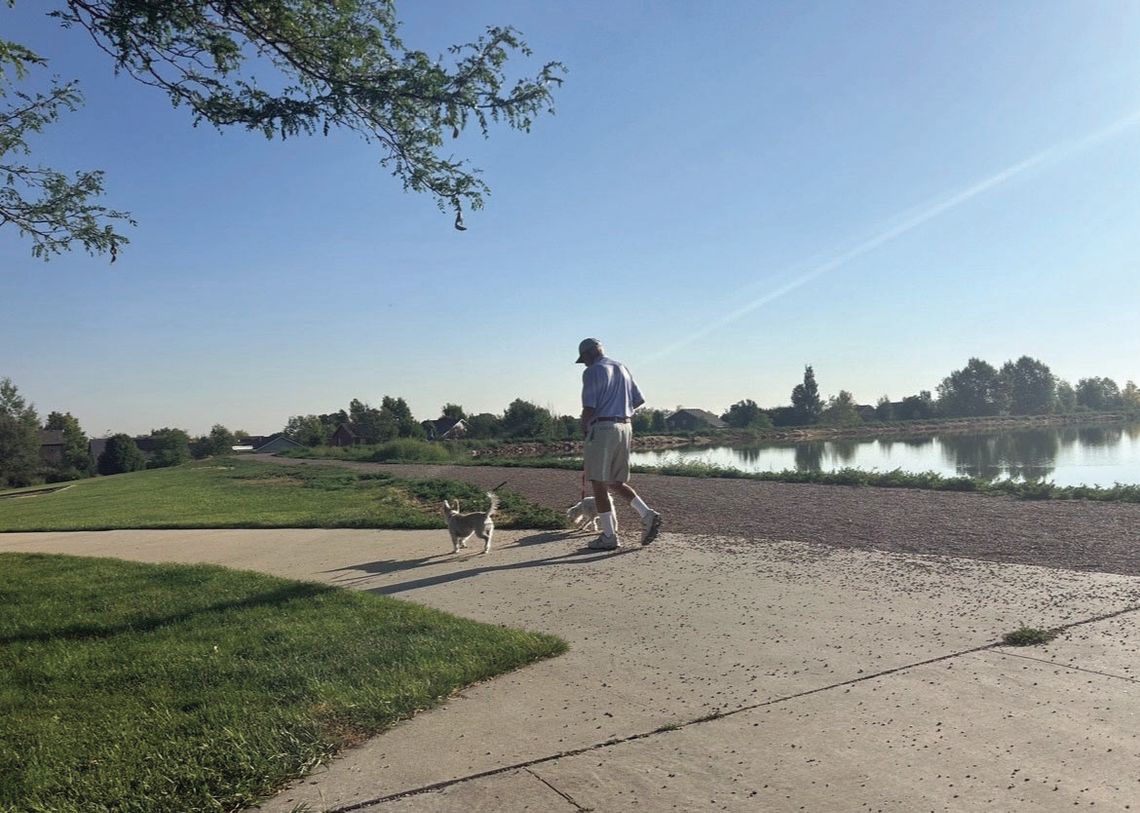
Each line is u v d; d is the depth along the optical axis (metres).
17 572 8.61
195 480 26.66
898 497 11.59
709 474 17.97
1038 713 3.57
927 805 2.87
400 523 10.88
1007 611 5.12
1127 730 3.35
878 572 6.45
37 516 17.27
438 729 3.84
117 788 3.35
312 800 3.22
